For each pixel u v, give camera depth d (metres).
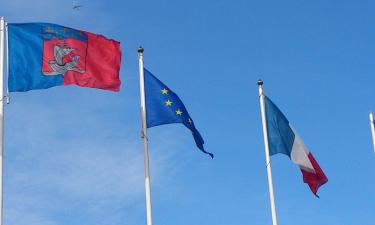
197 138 32.53
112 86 30.98
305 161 34.25
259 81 34.50
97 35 31.38
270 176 33.22
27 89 29.83
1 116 28.83
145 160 30.80
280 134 34.09
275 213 32.62
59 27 31.02
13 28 30.45
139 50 32.41
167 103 32.12
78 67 30.73
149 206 29.97
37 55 30.38
